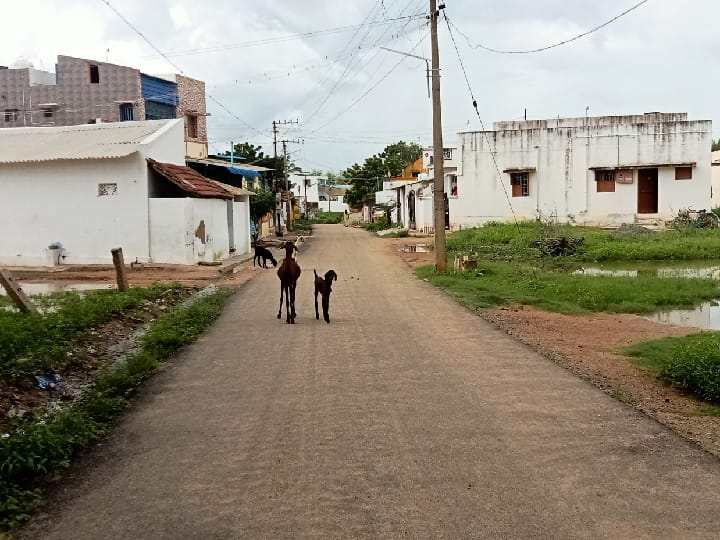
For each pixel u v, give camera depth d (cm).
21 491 512
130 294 1438
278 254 3130
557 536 433
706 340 1012
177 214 2333
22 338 921
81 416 667
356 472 543
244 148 5947
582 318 1370
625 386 820
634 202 3925
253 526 455
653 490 502
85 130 2708
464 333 1129
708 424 673
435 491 504
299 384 813
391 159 9494
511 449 588
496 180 4066
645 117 3853
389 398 748
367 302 1498
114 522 467
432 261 2547
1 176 2417
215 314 1330
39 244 2411
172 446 614
